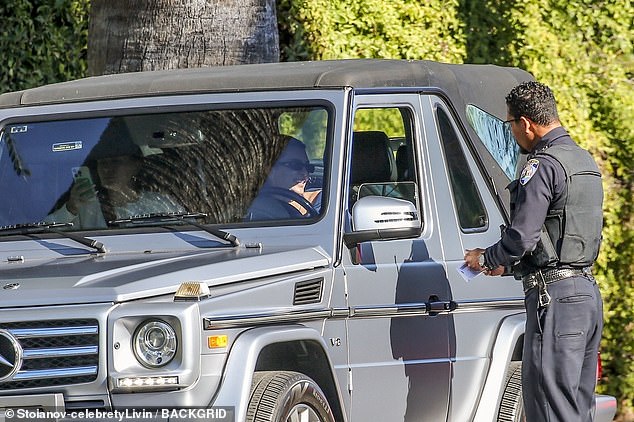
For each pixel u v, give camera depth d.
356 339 21.75
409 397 22.81
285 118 22.56
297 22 41.94
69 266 20.64
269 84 23.03
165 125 23.31
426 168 24.00
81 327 18.77
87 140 23.72
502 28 44.66
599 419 26.97
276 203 22.11
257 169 22.47
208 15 31.67
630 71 45.41
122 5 31.86
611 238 43.25
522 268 22.92
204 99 23.25
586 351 23.06
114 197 23.03
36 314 18.86
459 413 23.92
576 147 22.95
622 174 43.97
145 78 24.12
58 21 40.28
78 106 24.11
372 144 23.47
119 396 18.67
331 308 21.22
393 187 23.06
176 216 22.36
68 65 40.44
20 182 23.83
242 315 19.50
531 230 22.00
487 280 24.69
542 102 23.08
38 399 18.72
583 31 45.41
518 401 24.53
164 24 31.59
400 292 22.61
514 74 28.83
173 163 22.98
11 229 22.94
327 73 22.81
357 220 21.34
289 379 20.08
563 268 22.52
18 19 39.22
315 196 21.91
